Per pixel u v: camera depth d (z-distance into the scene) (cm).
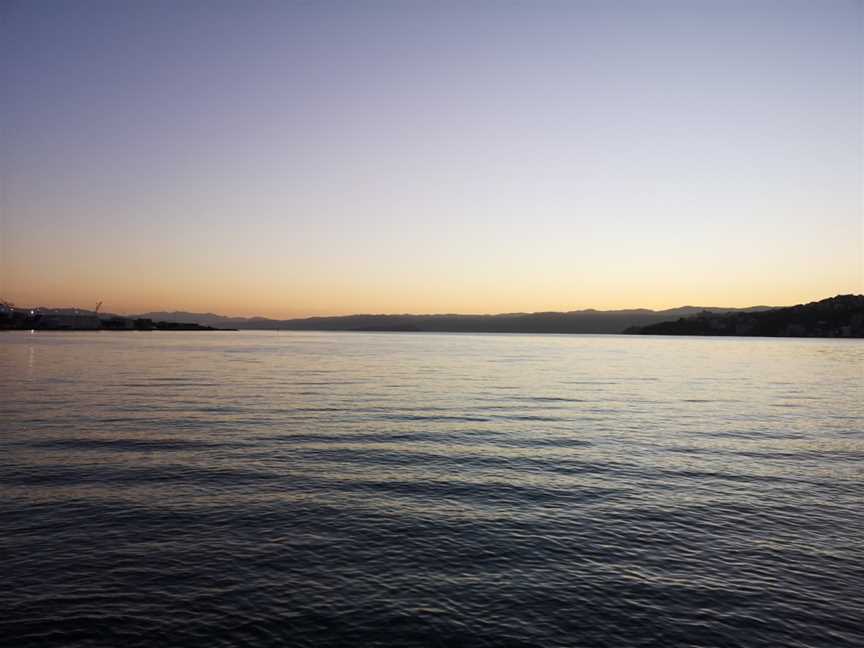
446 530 1470
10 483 1827
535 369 8288
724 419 3459
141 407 3653
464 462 2238
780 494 1812
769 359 11569
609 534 1452
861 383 6125
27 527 1435
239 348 15762
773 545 1384
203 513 1563
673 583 1180
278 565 1244
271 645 944
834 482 1964
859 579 1202
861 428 3139
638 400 4484
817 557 1313
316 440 2641
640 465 2212
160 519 1510
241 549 1325
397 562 1270
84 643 936
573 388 5444
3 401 3853
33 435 2638
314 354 12606
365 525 1497
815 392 5166
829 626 1020
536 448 2531
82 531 1415
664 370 8225
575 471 2108
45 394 4306
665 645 958
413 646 950
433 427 3061
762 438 2812
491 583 1176
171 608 1052
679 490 1856
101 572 1191
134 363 8338
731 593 1138
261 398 4281
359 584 1163
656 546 1375
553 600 1106
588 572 1230
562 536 1436
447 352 14450
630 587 1162
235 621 1013
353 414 3506
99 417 3200
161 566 1225
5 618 1004
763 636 986
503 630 1000
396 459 2275
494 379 6450
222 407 3728
